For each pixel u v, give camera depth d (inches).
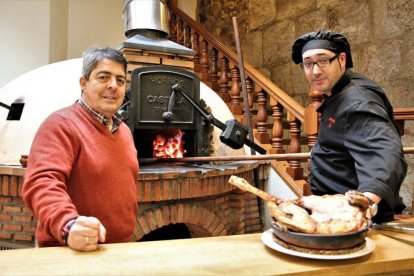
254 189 42.7
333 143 59.6
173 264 36.8
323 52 60.0
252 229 142.4
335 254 37.2
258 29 217.9
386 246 41.7
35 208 49.9
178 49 132.4
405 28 142.6
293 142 137.7
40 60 197.6
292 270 35.0
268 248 41.5
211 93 142.4
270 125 179.9
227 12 237.5
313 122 120.3
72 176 56.6
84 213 57.0
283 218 39.1
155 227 107.5
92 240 40.9
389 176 47.4
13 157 109.8
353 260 37.4
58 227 45.6
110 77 58.6
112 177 59.1
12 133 113.1
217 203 122.9
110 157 59.4
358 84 58.9
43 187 50.3
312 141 124.5
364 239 39.9
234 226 129.6
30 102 117.3
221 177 114.4
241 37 230.5
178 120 116.3
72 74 125.7
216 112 136.4
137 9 133.2
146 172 99.8
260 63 218.1
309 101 187.5
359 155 52.8
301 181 135.9
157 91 113.0
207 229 118.6
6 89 128.4
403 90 144.3
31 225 106.7
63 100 117.6
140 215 105.1
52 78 123.6
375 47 155.0
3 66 197.5
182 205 111.6
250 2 222.2
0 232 108.9
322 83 61.7
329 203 40.9
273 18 207.5
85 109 60.1
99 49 60.0
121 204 60.1
